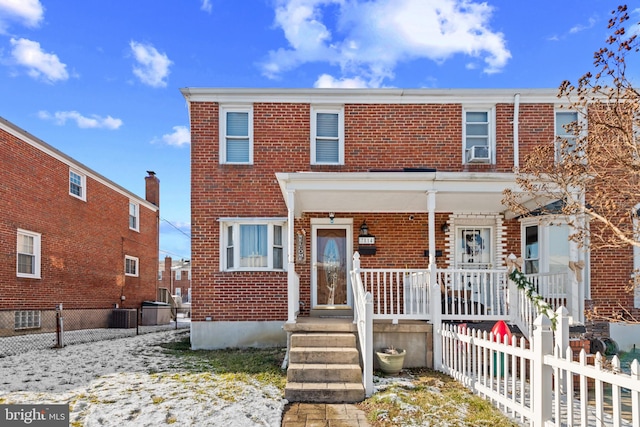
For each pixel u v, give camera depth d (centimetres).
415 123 1039
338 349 683
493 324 811
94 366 768
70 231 1537
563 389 591
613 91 510
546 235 980
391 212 1027
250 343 980
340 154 1034
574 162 561
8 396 574
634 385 312
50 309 1387
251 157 1027
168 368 745
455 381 648
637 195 496
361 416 521
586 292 973
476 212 1019
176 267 4588
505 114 1036
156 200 2327
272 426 475
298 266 1015
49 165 1426
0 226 1202
